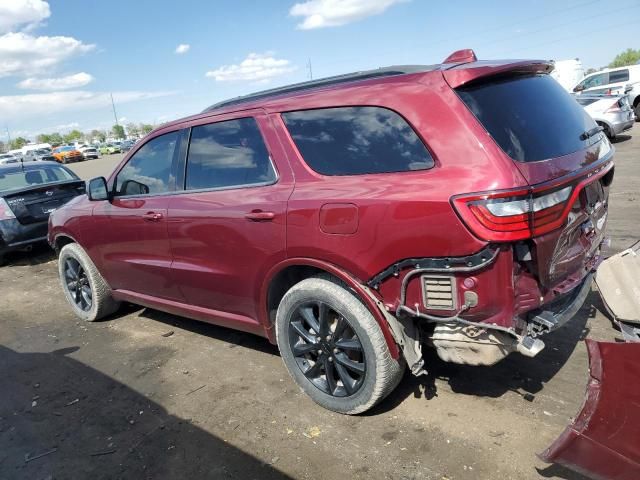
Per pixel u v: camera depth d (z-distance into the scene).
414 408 3.06
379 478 2.54
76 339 4.72
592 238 2.96
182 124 3.82
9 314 5.67
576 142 2.77
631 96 17.83
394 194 2.52
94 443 3.09
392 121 2.64
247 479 2.64
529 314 2.55
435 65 2.88
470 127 2.41
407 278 2.56
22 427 3.33
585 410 2.39
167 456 2.89
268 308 3.33
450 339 2.57
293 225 2.92
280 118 3.13
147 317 5.11
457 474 2.51
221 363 3.92
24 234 7.63
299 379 3.23
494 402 3.03
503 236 2.27
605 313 3.99
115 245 4.38
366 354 2.81
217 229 3.38
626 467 2.14
